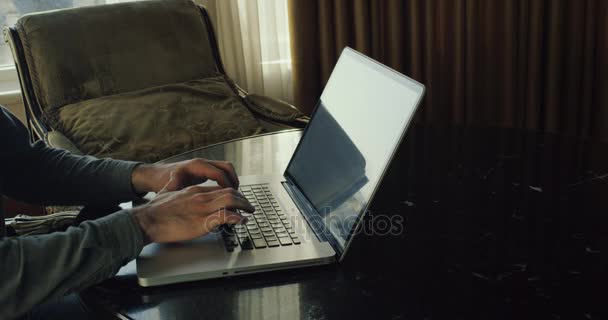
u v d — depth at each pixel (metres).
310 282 0.91
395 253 0.99
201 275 0.91
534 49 2.67
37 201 1.22
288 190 1.22
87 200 1.19
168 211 0.95
